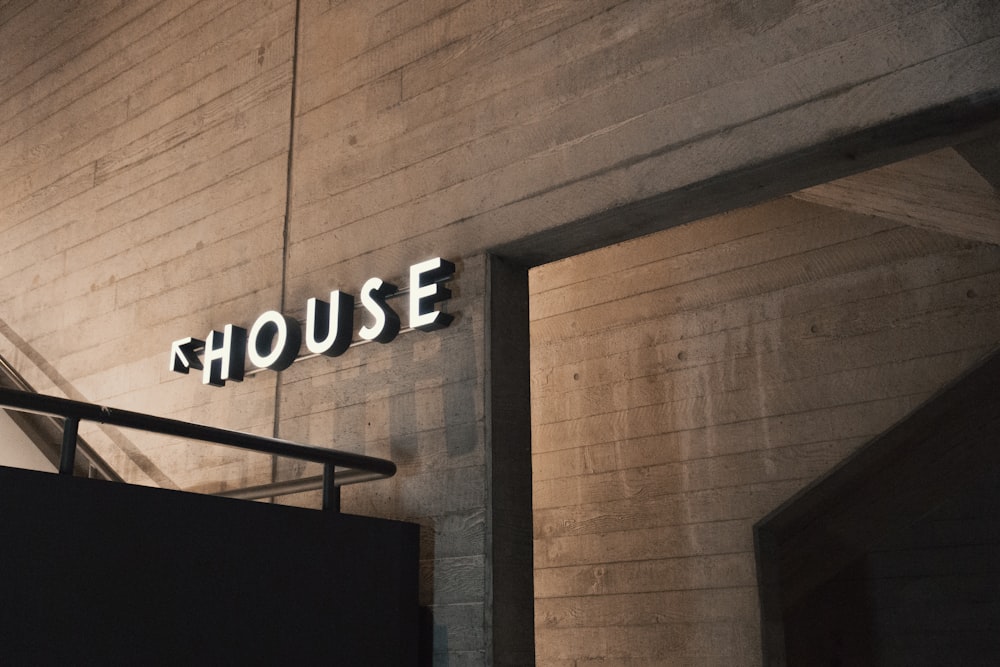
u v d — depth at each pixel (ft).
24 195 19.61
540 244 11.17
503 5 12.10
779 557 15.53
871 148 9.10
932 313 13.34
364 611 9.94
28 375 17.97
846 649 17.81
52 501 7.84
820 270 14.48
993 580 16.67
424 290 11.45
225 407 13.93
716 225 15.74
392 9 13.44
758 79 9.63
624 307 16.51
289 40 14.87
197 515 8.77
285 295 13.55
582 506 16.12
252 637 8.89
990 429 14.61
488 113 11.86
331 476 10.39
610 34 10.96
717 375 15.11
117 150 17.57
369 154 13.08
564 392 16.88
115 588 8.05
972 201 10.50
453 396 11.19
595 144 10.72
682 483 15.06
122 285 16.52
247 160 14.88
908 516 17.04
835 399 13.85
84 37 19.27
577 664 15.49
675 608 14.64
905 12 8.82
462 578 10.50
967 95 8.29
